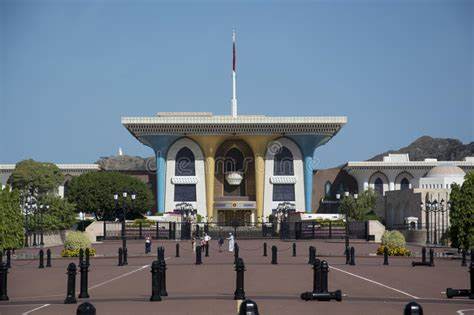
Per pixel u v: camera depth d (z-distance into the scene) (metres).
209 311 18.66
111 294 23.80
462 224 47.88
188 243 74.19
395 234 49.31
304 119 115.19
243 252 55.97
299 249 60.44
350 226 84.00
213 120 114.94
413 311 9.05
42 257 39.09
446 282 28.53
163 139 117.56
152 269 21.50
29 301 22.08
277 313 18.25
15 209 48.59
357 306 19.94
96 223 81.62
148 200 107.94
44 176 107.56
